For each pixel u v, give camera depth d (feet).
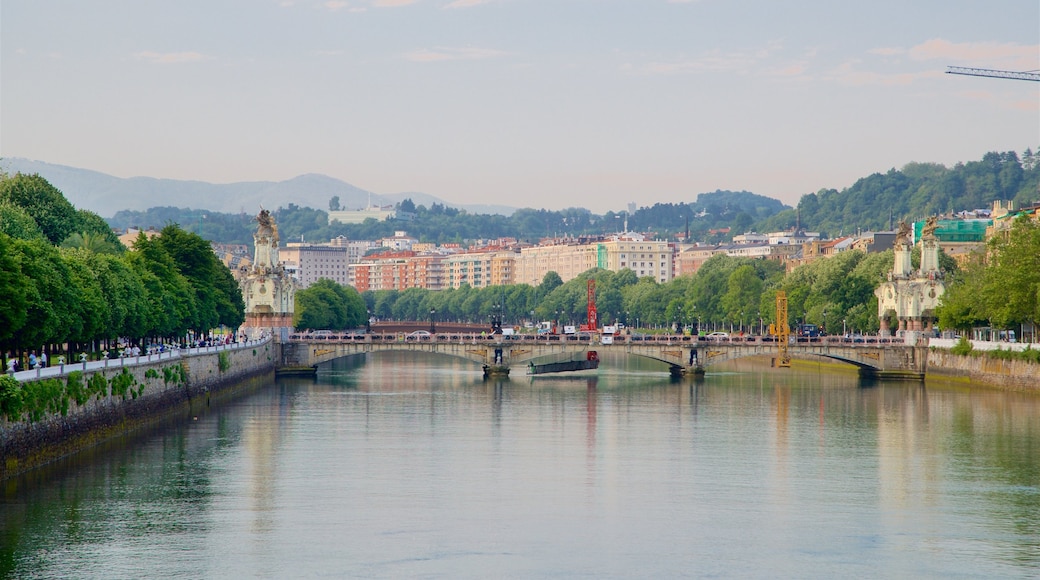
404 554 370.53
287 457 530.68
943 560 369.30
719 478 490.08
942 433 619.26
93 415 499.92
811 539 392.06
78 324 536.83
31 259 506.89
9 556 360.28
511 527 403.75
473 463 521.24
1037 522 415.23
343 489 459.73
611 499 447.42
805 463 526.16
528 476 491.31
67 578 341.82
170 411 635.66
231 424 639.76
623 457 540.93
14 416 411.75
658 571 356.59
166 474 479.41
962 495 457.27
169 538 382.63
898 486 474.49
